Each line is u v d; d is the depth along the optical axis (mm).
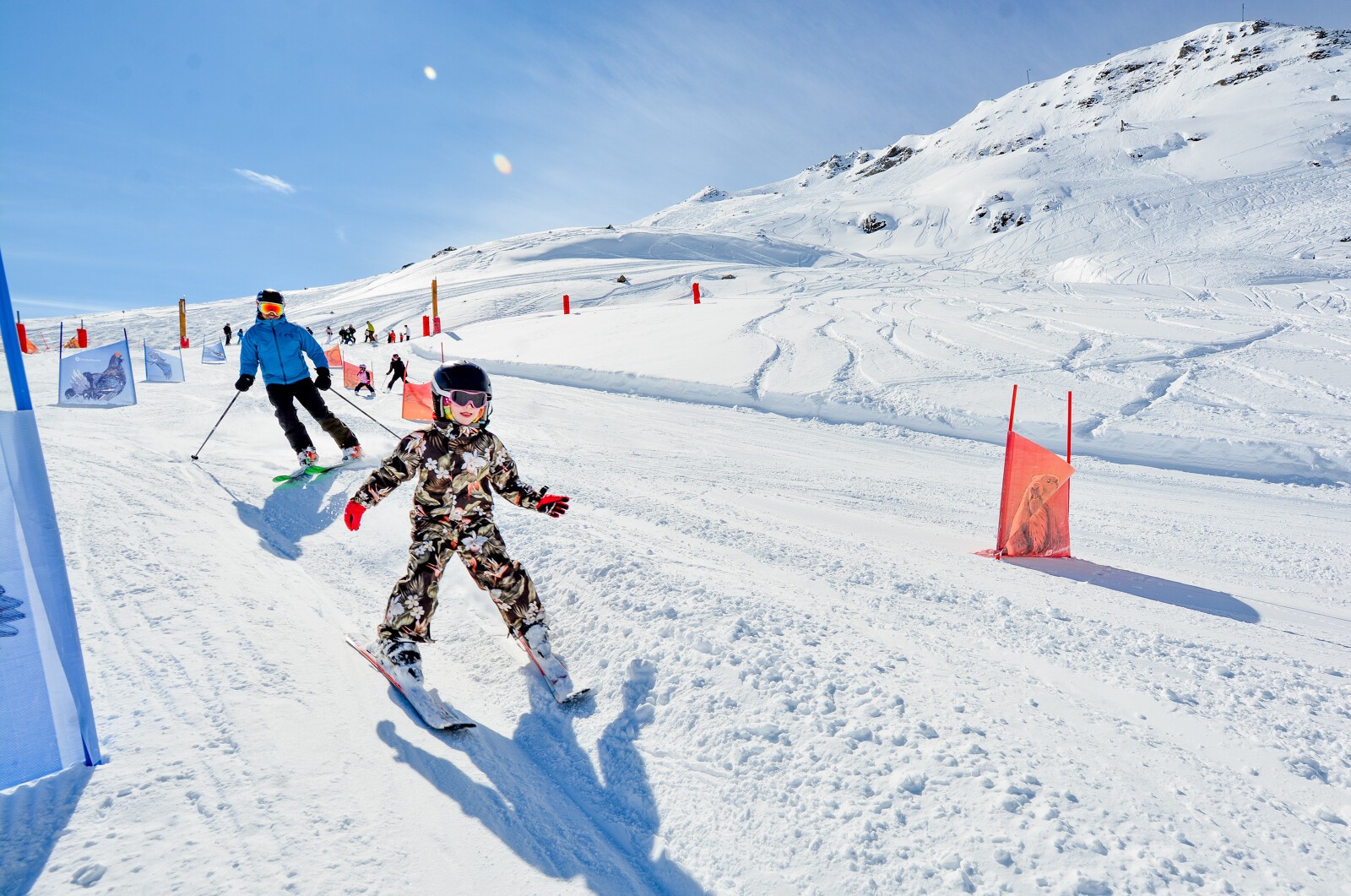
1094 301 21047
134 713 2201
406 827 1817
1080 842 1782
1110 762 2199
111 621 2836
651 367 15719
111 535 3896
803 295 26453
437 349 23047
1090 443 10250
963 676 2746
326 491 5184
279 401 5828
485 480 2660
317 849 1675
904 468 8805
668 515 5309
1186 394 11766
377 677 2600
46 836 1653
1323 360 13195
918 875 1680
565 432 10102
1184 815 1949
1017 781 2002
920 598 3766
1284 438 9688
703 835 1894
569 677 2605
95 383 10281
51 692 1903
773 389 13406
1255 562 5418
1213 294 22688
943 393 12461
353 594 3457
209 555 3730
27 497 1908
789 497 6727
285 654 2670
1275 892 1666
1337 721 2580
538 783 2145
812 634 2924
